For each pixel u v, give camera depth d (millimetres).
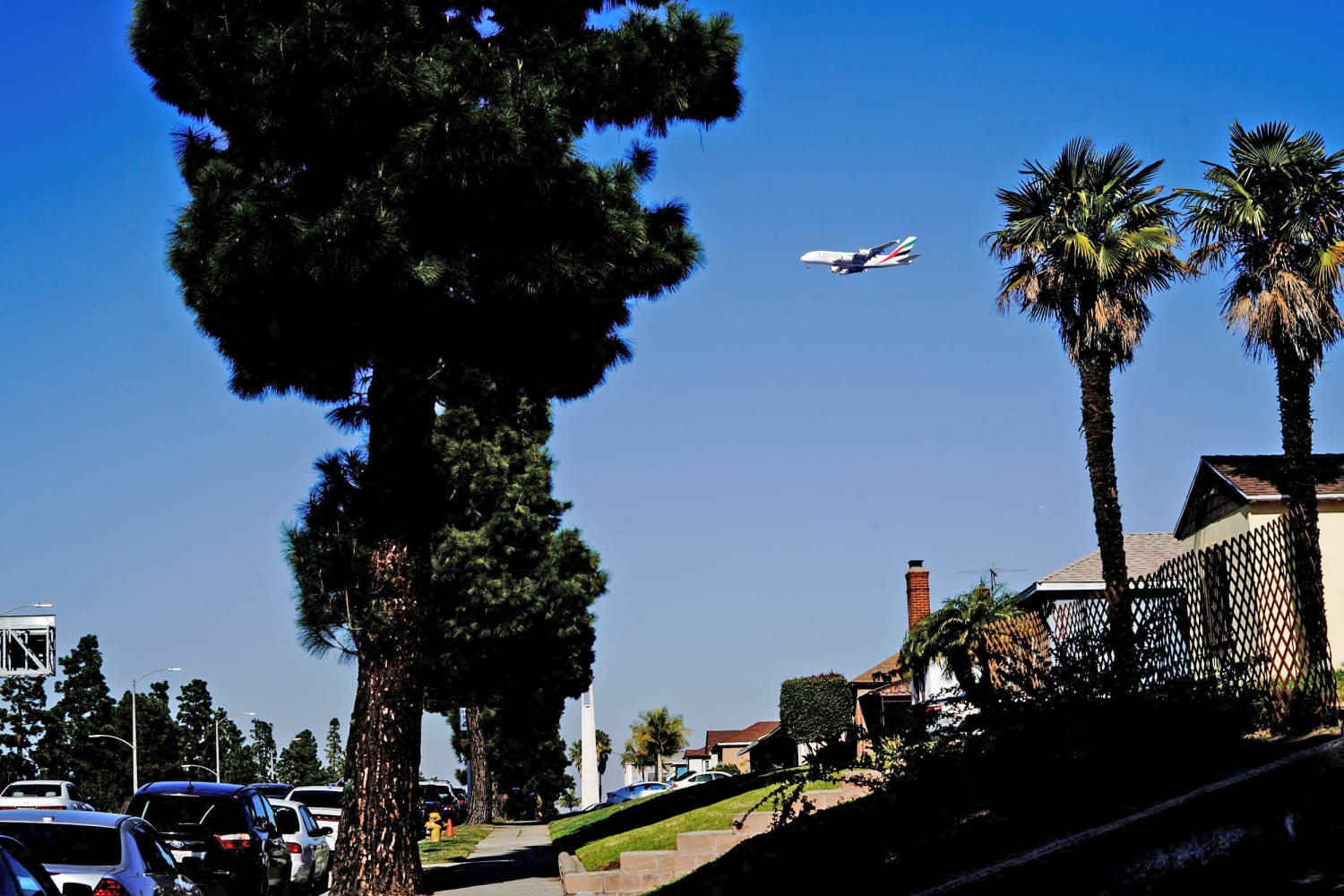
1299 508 25203
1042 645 12633
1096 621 11867
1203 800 7660
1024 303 29500
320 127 17547
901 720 10680
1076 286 28828
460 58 17969
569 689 40781
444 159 17125
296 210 17688
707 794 30344
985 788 9859
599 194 18359
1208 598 10883
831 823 10727
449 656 36812
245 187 17734
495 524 36344
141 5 17625
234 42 17203
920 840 9695
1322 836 7207
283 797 31391
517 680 38750
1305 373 26016
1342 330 26359
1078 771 9383
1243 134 27781
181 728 102250
